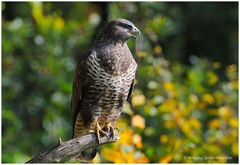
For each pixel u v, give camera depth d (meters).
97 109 10.58
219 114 12.73
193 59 16.19
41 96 15.18
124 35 10.45
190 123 12.35
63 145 9.23
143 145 12.33
